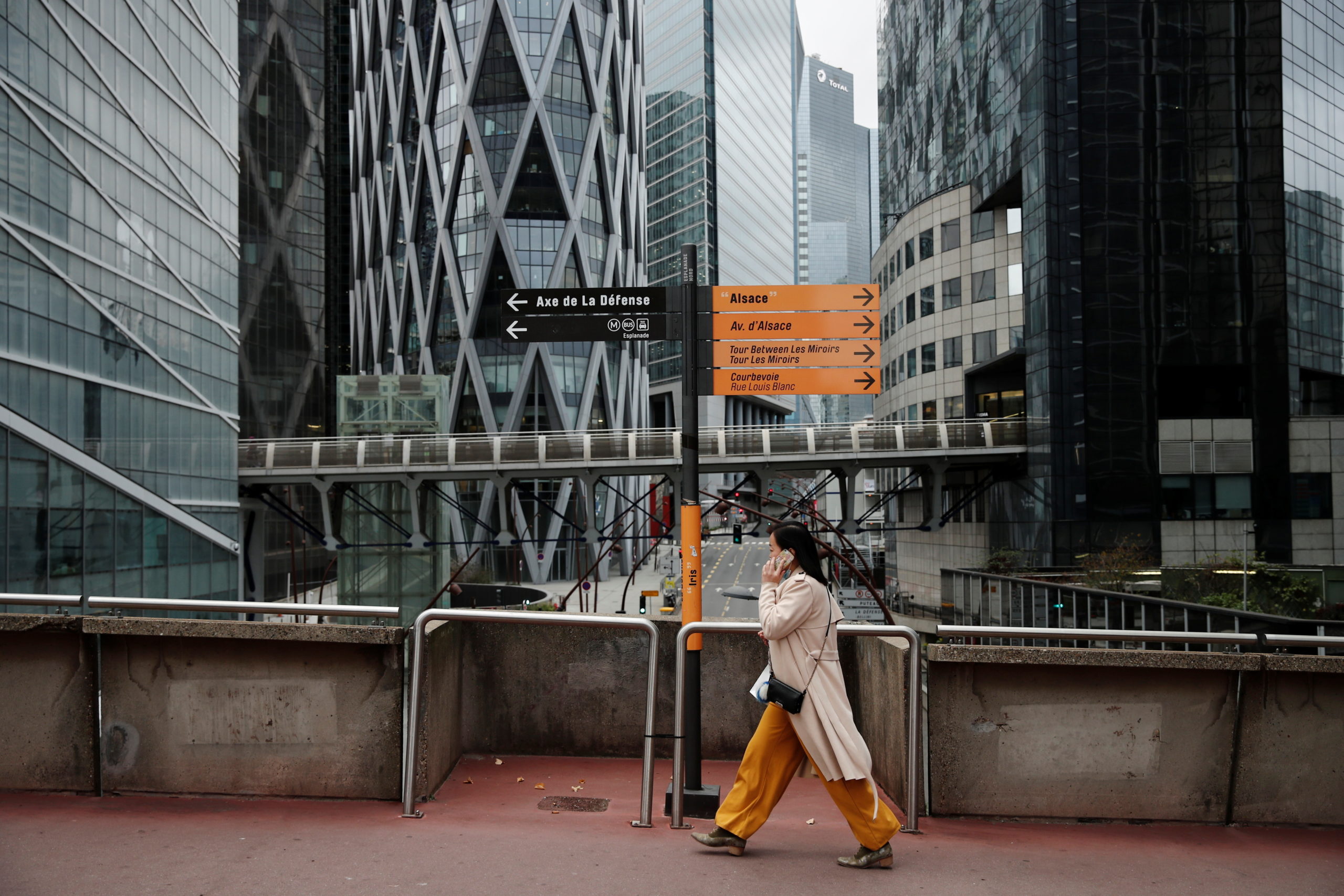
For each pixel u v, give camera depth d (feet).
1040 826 16.53
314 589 207.92
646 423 283.79
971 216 153.48
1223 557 113.09
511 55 241.76
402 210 261.24
